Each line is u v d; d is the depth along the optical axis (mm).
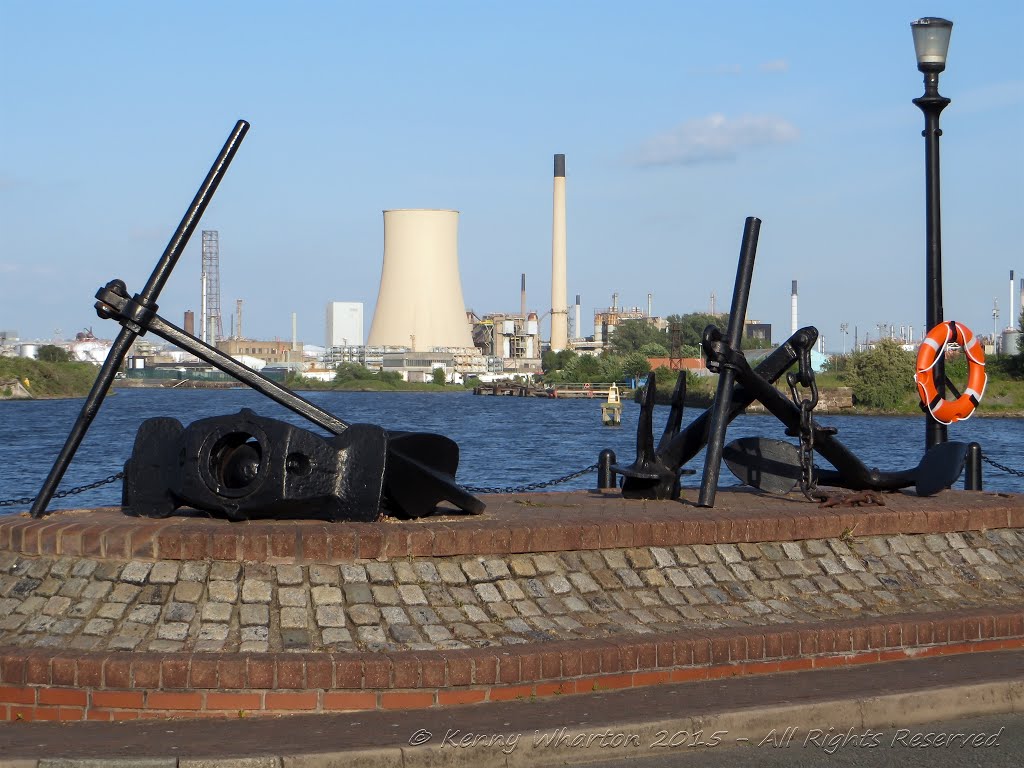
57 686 7746
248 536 8625
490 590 8922
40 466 41062
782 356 12562
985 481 32156
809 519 10547
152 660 7734
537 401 144375
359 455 9312
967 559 11086
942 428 14672
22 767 6750
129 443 52938
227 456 9508
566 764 7285
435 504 10164
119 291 10117
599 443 58438
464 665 7957
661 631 8914
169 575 8516
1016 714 8492
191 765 6766
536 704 7965
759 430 66250
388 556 8828
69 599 8445
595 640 8555
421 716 7676
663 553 9836
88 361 181500
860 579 10328
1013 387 87750
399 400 148375
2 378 129750
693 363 143750
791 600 9844
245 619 8266
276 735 7289
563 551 9492
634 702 7996
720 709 7793
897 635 9422
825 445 12602
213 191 10398
